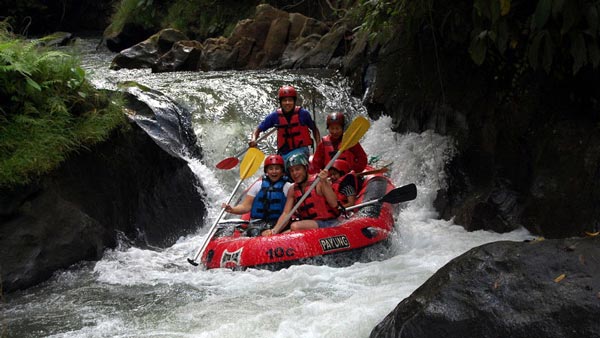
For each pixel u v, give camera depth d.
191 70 11.61
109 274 5.18
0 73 5.50
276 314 4.24
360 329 3.88
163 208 6.33
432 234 6.15
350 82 9.44
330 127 6.68
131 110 6.98
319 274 4.98
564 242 3.40
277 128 7.11
